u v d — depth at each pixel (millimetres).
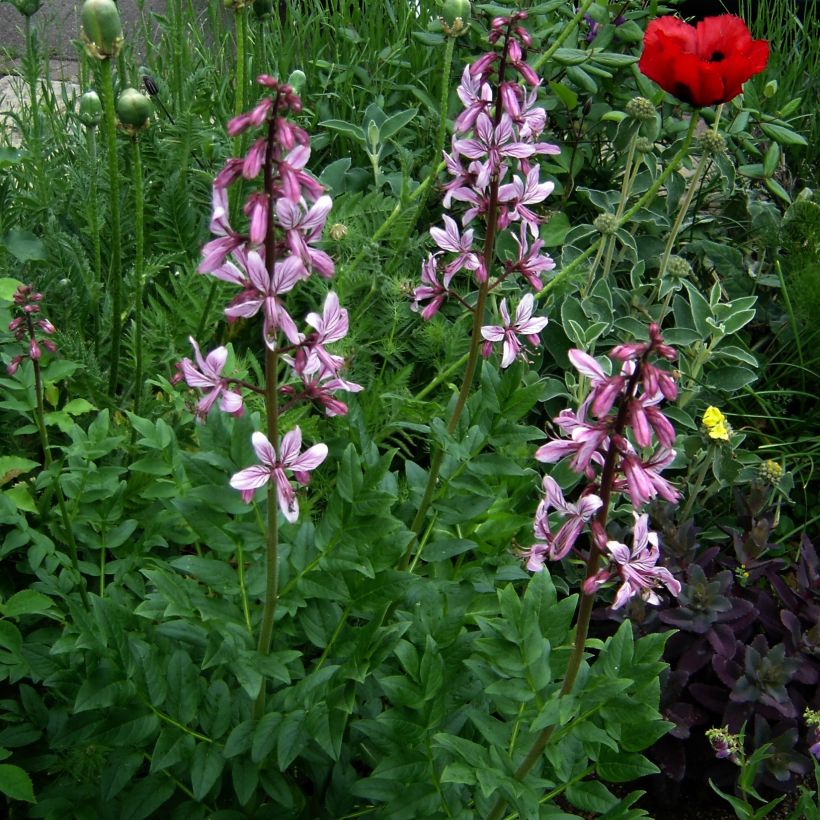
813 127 1650
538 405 1264
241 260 597
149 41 1610
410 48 1608
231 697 774
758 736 988
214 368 626
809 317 1362
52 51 1693
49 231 1154
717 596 1037
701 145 1236
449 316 1293
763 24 1926
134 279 1008
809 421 1339
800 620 1099
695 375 1256
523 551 694
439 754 731
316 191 579
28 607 786
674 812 1040
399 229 1262
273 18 1640
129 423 1021
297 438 632
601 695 653
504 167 770
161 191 1266
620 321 1263
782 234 1441
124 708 697
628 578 596
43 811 759
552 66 1441
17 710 797
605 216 1191
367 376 1168
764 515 1233
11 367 885
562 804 1021
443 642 735
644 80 1389
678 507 1206
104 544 872
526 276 809
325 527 724
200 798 690
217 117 1427
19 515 830
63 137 1380
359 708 838
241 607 765
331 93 1509
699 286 1489
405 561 876
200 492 697
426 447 1217
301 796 812
